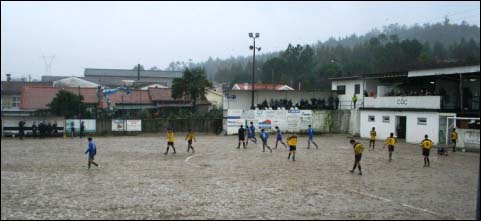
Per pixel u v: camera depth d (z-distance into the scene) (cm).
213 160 2506
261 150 3088
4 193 1530
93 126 4275
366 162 2481
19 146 3238
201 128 4731
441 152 2912
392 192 1603
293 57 9512
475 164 2436
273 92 5222
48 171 2047
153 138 4056
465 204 1416
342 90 5162
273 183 1764
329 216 1248
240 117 4512
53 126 4091
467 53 9419
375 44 11125
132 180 1814
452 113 3447
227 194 1538
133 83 8556
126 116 4794
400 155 2862
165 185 1703
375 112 4288
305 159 2583
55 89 5659
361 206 1373
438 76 3722
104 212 1273
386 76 4322
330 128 4806
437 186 1734
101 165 2267
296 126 4719
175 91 5344
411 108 3838
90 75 10969
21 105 5266
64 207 1332
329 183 1778
